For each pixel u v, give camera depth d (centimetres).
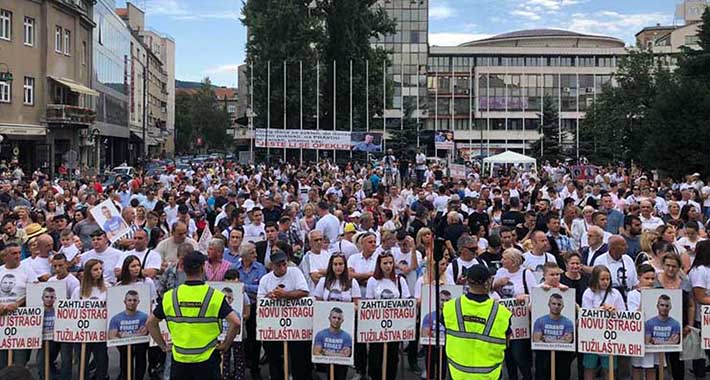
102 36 6644
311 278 1033
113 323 872
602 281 860
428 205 1583
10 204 1753
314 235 1053
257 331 886
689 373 994
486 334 626
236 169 3419
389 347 918
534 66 10800
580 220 1334
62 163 5028
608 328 852
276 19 5738
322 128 6103
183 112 14675
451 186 2048
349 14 6047
